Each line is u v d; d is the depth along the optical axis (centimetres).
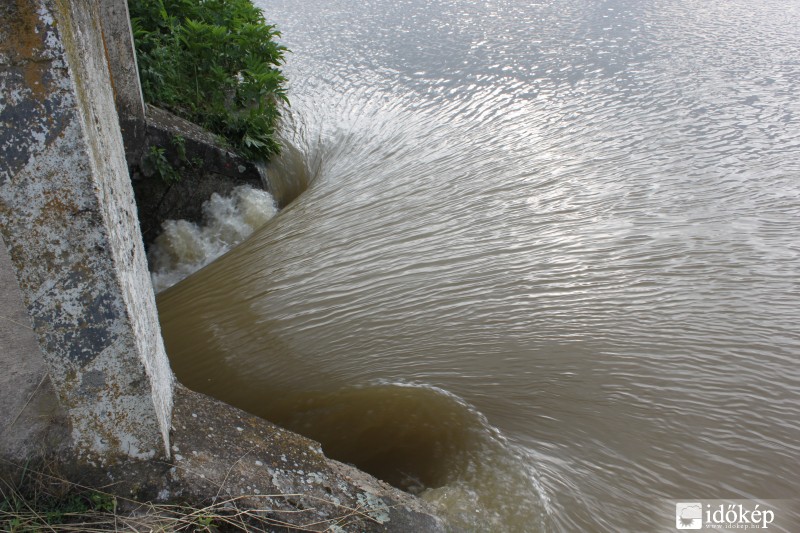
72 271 260
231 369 492
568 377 455
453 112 949
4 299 279
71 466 293
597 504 363
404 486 376
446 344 495
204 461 304
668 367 461
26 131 239
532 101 961
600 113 907
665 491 373
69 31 243
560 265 584
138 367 281
